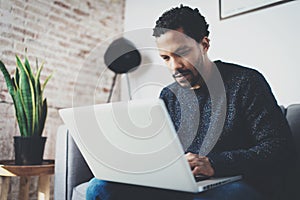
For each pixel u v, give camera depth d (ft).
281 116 3.41
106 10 8.55
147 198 2.89
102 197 3.00
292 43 5.41
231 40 6.31
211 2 6.76
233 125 3.57
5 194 4.77
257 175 3.32
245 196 2.83
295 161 3.53
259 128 3.34
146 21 8.29
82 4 7.94
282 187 3.52
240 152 3.08
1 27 6.30
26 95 5.11
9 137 6.22
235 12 6.27
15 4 6.56
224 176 3.09
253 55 5.94
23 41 6.64
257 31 5.91
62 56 7.36
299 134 3.99
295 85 5.31
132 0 8.82
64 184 4.75
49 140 6.89
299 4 5.36
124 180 2.94
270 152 3.05
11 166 4.60
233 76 3.81
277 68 5.57
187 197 2.77
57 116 7.11
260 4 5.89
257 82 3.63
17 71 5.41
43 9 7.07
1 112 6.14
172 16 3.96
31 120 5.14
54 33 7.25
